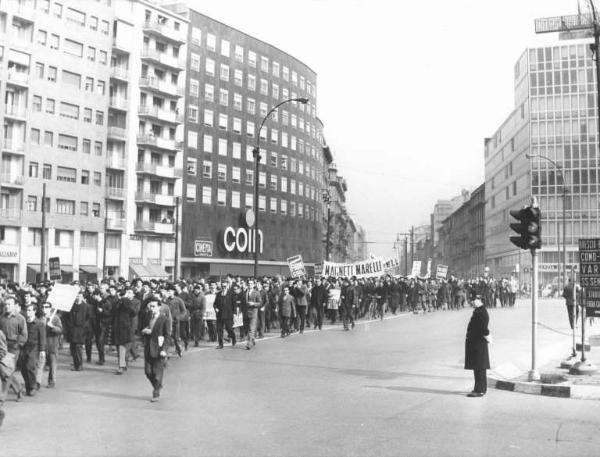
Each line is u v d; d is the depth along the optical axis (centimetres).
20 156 5319
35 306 1292
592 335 2255
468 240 12500
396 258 3647
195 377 1341
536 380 1217
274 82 8294
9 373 945
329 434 809
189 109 6975
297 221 8619
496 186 10081
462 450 727
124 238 6097
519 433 816
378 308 3222
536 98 7938
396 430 832
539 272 7725
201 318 2022
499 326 2711
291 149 8581
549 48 7950
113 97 6112
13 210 5222
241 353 1809
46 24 5488
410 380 1284
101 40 5966
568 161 7756
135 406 1023
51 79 5534
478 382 1105
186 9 7044
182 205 6775
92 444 764
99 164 5928
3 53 5162
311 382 1260
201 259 6869
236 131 7581
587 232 7619
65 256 5594
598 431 830
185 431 831
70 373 1462
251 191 7756
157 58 6456
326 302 2841
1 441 783
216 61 7356
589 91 7775
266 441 771
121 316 1472
